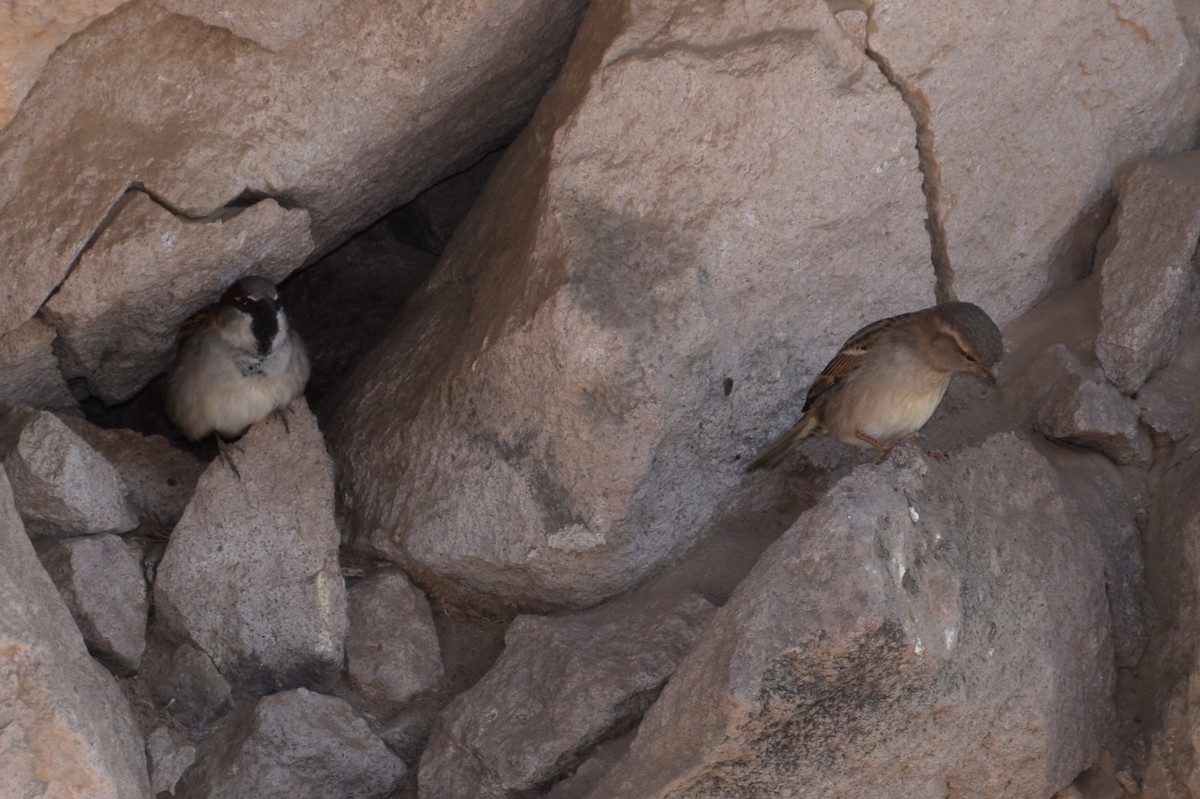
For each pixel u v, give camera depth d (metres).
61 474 13.49
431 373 15.22
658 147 13.71
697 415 13.82
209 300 14.62
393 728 13.67
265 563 14.04
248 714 13.42
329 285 18.95
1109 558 13.62
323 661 13.92
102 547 13.59
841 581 11.25
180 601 13.84
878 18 13.62
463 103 15.27
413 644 14.23
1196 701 12.35
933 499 12.31
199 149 13.76
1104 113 15.30
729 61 13.59
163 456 15.38
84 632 13.28
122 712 12.18
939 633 11.62
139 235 13.57
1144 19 15.04
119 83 13.71
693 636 13.20
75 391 15.78
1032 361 15.11
